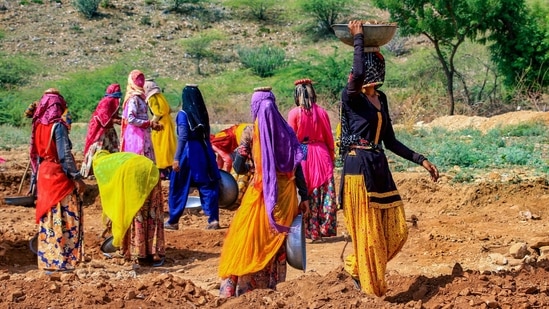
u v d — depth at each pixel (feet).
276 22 141.08
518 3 83.30
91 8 136.67
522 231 34.27
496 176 43.04
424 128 66.33
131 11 141.28
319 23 136.46
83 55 126.62
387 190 21.93
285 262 23.57
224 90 113.29
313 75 106.22
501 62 85.81
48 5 140.77
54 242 28.35
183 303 22.75
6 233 34.91
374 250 21.65
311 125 33.50
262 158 22.74
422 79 102.78
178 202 36.81
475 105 84.84
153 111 42.96
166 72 123.13
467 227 35.09
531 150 51.29
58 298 23.04
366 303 21.18
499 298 21.13
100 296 23.00
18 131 74.54
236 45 133.08
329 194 33.86
